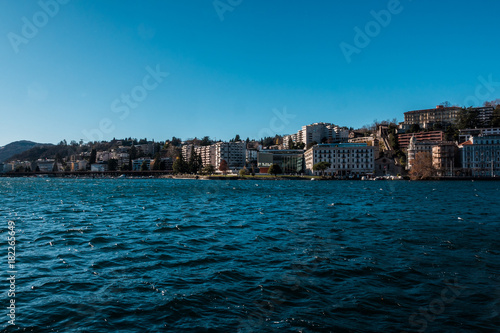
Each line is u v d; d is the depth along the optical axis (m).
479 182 172.12
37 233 34.84
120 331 14.08
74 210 55.47
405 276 20.52
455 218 44.09
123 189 122.75
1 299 17.30
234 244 29.70
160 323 14.77
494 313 15.49
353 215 47.81
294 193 96.25
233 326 14.46
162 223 41.69
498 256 24.81
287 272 21.50
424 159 191.12
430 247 27.75
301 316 15.29
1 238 32.25
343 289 18.48
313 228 37.38
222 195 89.75
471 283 19.27
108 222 42.47
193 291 18.31
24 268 22.64
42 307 16.34
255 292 18.16
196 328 14.30
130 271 21.98
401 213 49.59
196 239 31.95
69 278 20.55
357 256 25.11
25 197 83.38
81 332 14.00
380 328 14.22
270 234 34.22
